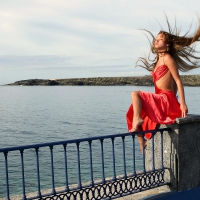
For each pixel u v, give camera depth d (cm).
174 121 433
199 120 466
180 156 452
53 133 4122
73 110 7756
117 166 2080
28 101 12700
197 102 9525
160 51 449
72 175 1894
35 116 6406
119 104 9894
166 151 462
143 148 433
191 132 464
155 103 428
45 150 2641
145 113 454
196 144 472
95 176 1853
